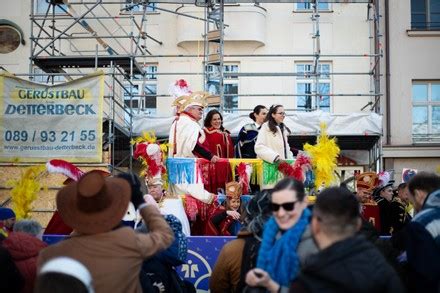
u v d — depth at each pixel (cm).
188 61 1769
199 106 902
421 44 1797
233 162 875
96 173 414
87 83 1088
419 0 1855
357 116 1339
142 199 448
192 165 857
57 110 1085
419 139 1798
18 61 1755
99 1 1479
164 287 499
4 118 1084
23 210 792
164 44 1775
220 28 1438
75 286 329
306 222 403
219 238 685
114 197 415
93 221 407
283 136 912
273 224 416
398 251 505
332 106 1767
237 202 788
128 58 1448
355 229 358
